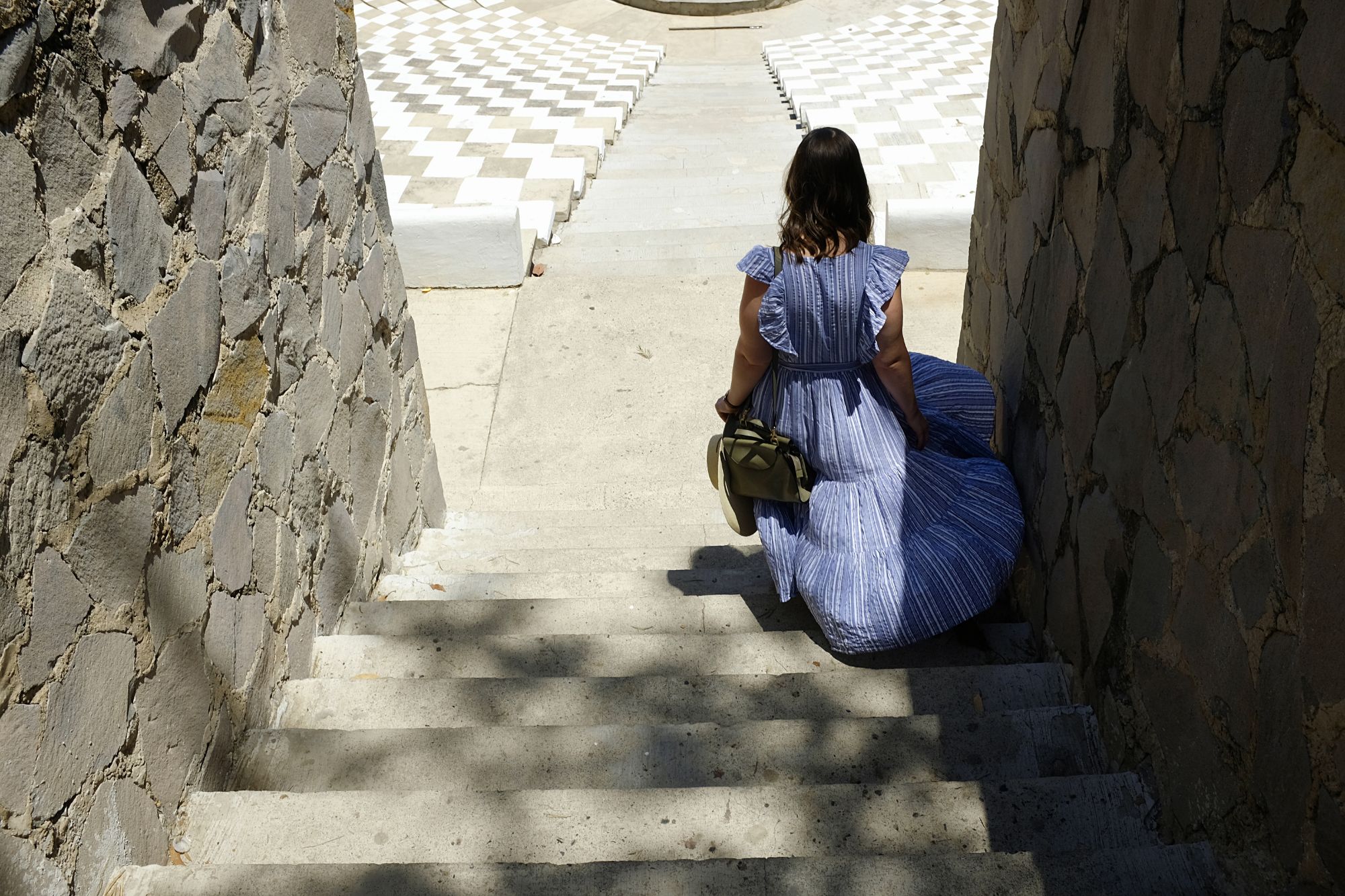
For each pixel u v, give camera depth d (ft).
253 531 8.80
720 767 8.47
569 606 11.39
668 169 36.76
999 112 13.23
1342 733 4.85
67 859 5.89
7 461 5.33
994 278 13.39
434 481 15.66
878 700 9.49
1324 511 4.97
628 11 59.31
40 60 5.65
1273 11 5.54
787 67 49.24
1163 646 7.18
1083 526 9.06
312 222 10.23
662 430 20.18
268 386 9.10
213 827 7.47
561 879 6.58
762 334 9.45
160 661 7.11
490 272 24.90
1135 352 7.77
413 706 9.46
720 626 11.18
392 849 7.36
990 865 6.56
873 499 10.18
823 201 8.91
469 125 38.78
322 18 10.49
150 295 6.95
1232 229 6.04
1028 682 9.52
